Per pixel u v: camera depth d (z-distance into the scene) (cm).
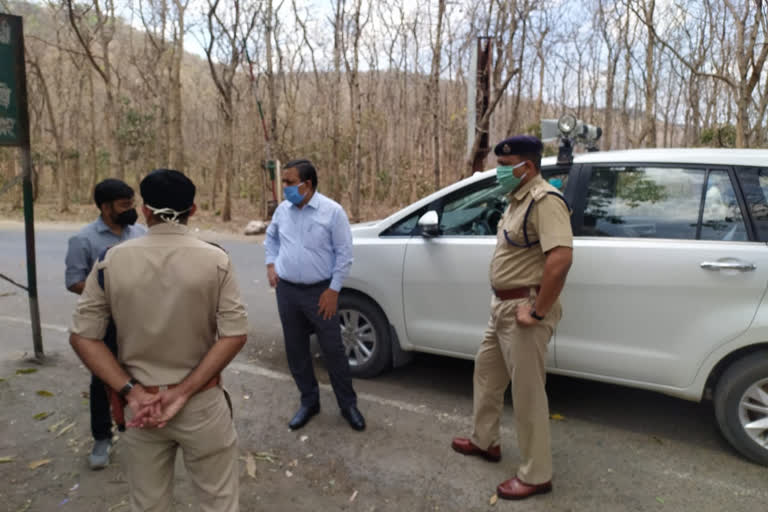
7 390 382
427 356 475
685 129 2184
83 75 2248
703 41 1499
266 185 1889
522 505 263
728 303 288
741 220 293
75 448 309
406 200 2397
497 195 365
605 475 288
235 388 401
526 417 262
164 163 2055
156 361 174
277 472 290
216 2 1547
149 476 183
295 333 337
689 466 297
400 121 2633
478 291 359
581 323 326
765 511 257
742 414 293
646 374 313
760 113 870
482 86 994
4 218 1872
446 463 300
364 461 302
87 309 172
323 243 321
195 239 181
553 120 364
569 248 237
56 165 2408
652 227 313
